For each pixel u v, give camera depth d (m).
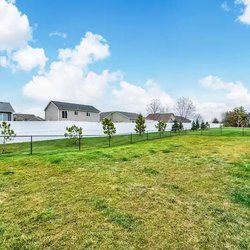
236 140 18.38
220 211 5.44
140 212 5.38
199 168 8.98
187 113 83.25
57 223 4.92
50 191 6.61
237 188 6.86
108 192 6.51
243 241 4.30
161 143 16.47
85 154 11.24
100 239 4.36
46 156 10.91
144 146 14.55
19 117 56.16
